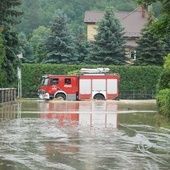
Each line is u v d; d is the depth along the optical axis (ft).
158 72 284.82
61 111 156.25
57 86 244.01
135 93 283.79
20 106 184.85
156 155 69.46
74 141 82.53
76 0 520.42
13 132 94.43
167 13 96.32
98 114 145.18
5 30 202.90
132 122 120.37
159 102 149.89
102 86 248.32
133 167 59.98
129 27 396.78
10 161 63.21
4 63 203.51
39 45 357.41
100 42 300.81
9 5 196.13
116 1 506.07
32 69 279.49
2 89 190.49
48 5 533.14
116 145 78.79
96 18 415.64
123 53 303.27
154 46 293.84
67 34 313.53
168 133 97.55
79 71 264.93
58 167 59.21
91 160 64.28
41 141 82.07
